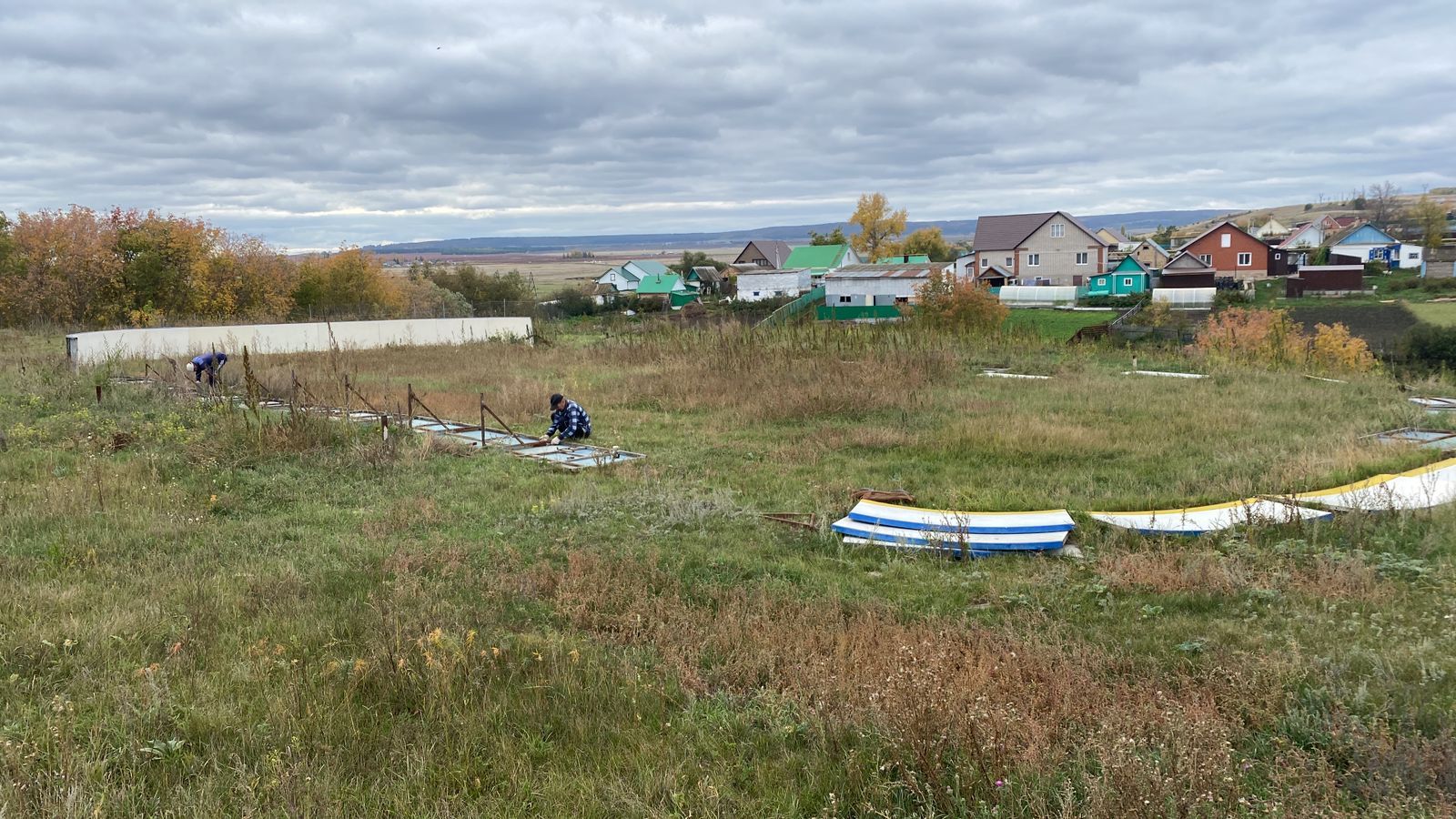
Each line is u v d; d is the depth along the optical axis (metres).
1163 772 3.69
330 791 3.79
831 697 4.59
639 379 16.77
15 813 3.51
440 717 4.49
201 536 7.75
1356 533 7.14
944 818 3.61
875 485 9.34
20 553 7.18
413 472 10.00
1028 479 9.38
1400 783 3.62
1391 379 16.94
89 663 5.07
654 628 5.80
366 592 6.41
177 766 4.02
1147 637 5.52
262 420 11.82
